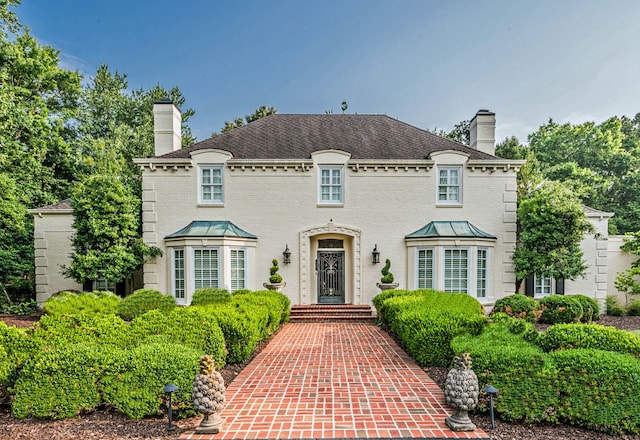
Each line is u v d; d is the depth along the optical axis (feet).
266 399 19.65
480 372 17.62
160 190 49.70
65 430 16.29
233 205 50.01
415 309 29.50
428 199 50.37
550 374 16.66
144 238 49.34
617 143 107.76
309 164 49.90
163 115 53.62
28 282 59.16
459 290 47.62
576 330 20.45
